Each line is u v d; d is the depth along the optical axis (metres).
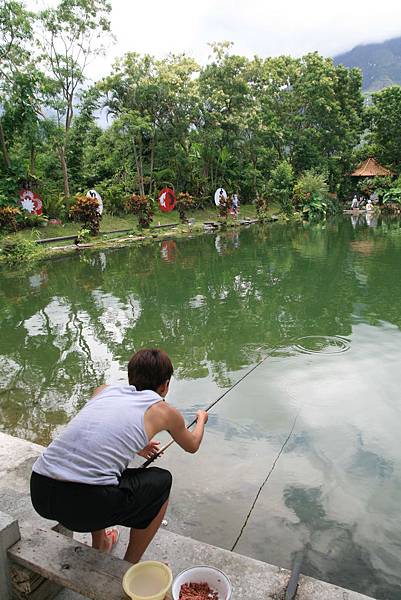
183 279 9.49
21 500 2.12
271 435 3.26
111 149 21.94
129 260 12.29
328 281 8.80
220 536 2.29
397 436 3.20
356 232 17.78
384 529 2.33
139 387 1.77
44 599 1.78
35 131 16.16
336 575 2.06
